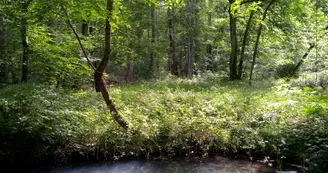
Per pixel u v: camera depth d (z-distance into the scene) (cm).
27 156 746
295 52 1934
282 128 744
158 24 2562
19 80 1148
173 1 1023
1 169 720
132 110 908
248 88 1377
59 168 727
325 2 1756
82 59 1070
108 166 724
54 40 1036
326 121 705
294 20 1784
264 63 2325
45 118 752
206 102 973
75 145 764
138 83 1777
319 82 1318
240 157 735
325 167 586
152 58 2373
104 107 938
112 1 747
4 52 1041
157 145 766
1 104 738
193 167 696
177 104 965
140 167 711
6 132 739
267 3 1738
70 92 1001
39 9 737
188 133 787
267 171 652
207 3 2684
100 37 1441
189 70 2603
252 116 843
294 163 676
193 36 2698
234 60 1873
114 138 780
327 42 1486
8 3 973
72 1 702
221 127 813
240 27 2031
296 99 835
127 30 1719
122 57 1811
